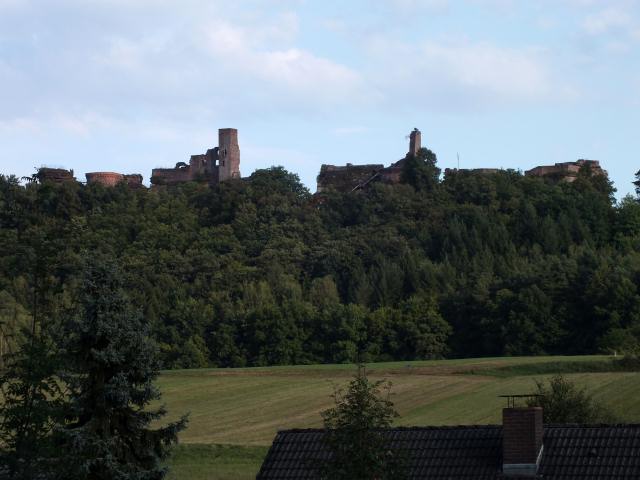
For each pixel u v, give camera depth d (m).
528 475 41.66
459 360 152.62
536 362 138.62
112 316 45.28
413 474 43.03
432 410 109.25
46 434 43.28
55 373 43.75
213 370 152.62
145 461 45.62
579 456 42.09
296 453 45.56
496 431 44.38
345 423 41.91
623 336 181.25
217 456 83.19
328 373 145.88
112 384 44.62
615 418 77.88
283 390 130.50
